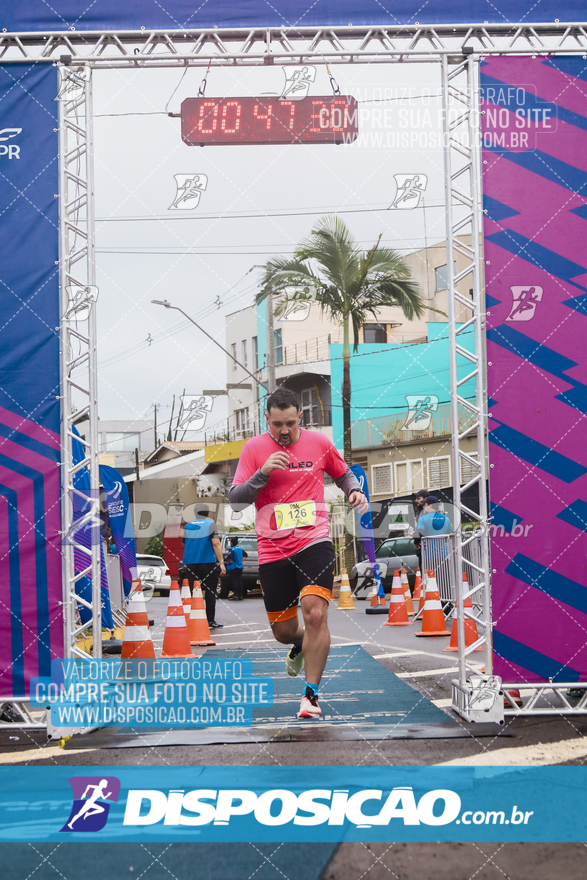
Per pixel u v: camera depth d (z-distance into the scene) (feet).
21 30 17.66
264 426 106.01
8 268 17.34
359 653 27.07
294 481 16.79
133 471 97.81
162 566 67.82
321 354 100.68
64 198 17.39
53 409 17.19
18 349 17.26
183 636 26.50
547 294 17.37
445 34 17.90
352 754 13.88
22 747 15.47
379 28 17.62
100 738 15.74
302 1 17.69
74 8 17.65
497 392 17.22
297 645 17.89
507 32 17.85
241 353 109.81
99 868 9.77
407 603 42.01
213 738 15.26
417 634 31.63
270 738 15.11
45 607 17.02
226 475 93.30
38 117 17.46
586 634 17.10
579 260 17.44
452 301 17.22
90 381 17.26
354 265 72.95
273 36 17.95
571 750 14.07
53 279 17.30
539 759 13.50
